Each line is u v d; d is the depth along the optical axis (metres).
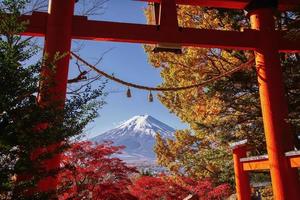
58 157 4.92
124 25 6.65
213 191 11.31
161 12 6.99
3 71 3.47
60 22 5.83
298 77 10.55
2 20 3.83
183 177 12.33
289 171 6.73
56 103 3.83
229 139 12.48
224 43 7.24
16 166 3.41
